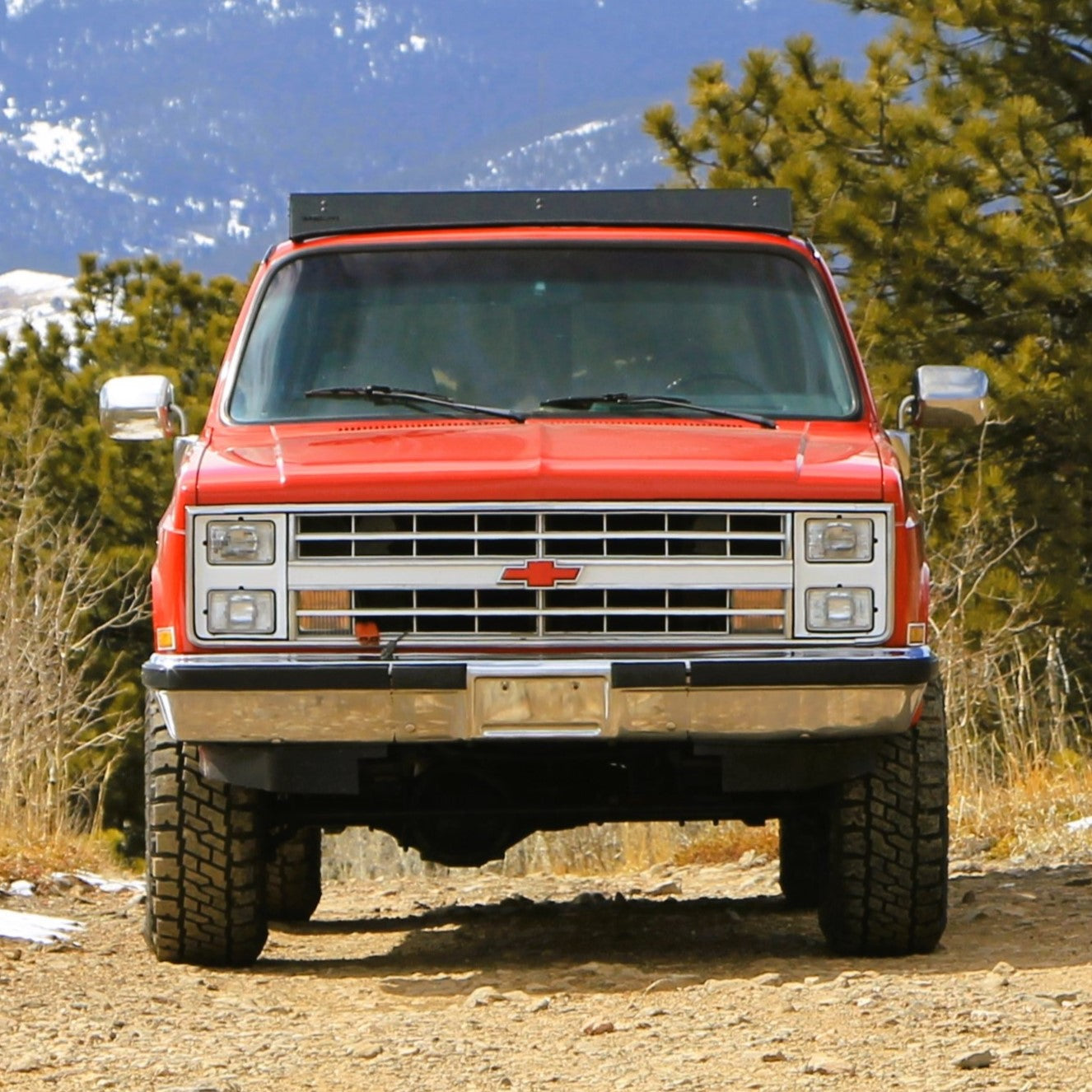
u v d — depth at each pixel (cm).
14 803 1559
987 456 2681
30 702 1848
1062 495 2542
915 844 905
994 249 2547
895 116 2730
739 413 959
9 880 1313
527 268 1016
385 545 846
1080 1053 678
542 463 853
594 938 1088
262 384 981
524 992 866
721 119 2895
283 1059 716
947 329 2662
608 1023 751
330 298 1010
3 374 3631
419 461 859
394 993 882
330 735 841
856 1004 784
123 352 3569
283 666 832
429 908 1365
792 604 846
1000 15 2730
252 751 875
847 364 992
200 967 955
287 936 1173
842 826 912
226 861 922
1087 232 2547
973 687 1831
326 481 848
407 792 964
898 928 921
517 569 841
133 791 3112
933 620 2108
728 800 956
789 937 1059
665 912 1212
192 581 848
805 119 2756
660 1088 648
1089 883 1198
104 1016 809
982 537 2380
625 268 1017
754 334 996
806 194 2648
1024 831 1433
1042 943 973
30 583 2292
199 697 838
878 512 852
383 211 1061
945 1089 632
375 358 986
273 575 847
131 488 3225
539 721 834
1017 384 2464
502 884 1527
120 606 3111
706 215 1060
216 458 888
